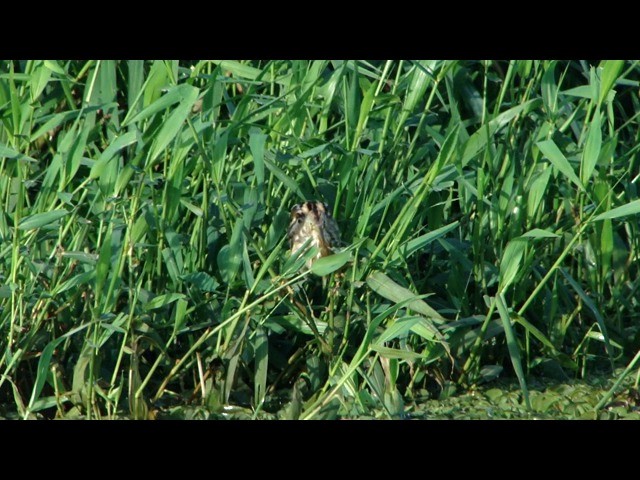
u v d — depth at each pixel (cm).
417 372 1194
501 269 1162
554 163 1127
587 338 1279
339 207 1286
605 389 1235
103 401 1126
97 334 1089
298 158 1212
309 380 1200
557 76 1573
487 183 1259
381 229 1277
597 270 1306
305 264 1206
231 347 1152
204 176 1154
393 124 1330
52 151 1302
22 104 1137
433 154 1358
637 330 1330
